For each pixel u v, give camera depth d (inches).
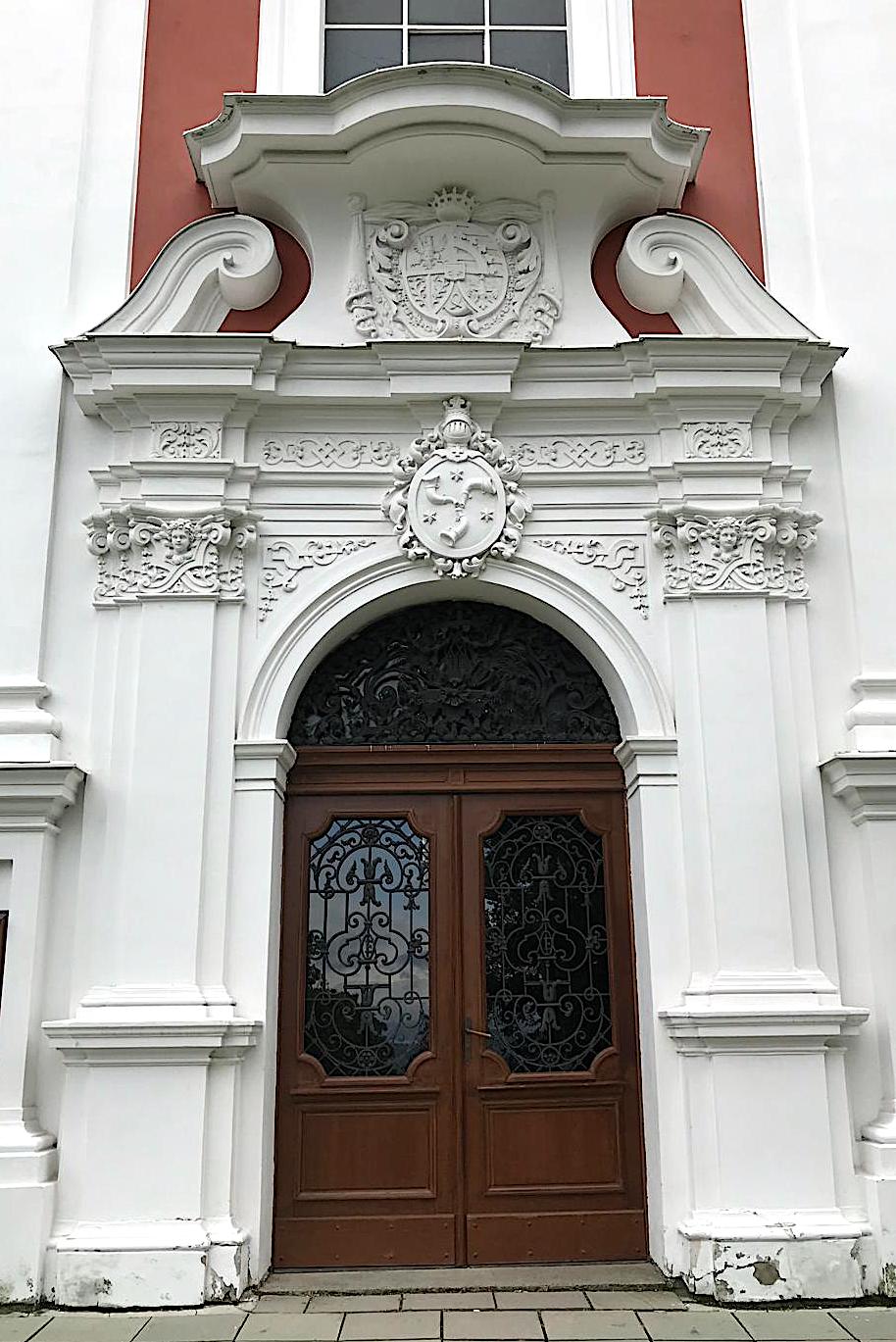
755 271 240.7
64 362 223.5
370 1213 206.1
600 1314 179.9
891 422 230.1
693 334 233.9
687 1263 188.1
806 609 220.5
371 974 215.8
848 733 215.2
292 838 219.8
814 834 210.4
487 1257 204.5
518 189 233.5
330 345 221.6
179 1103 191.6
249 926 203.3
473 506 221.0
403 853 221.1
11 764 200.5
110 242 238.1
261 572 219.5
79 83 246.7
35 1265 183.6
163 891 201.6
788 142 247.3
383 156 226.2
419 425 227.5
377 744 224.1
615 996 214.8
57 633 216.5
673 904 206.1
